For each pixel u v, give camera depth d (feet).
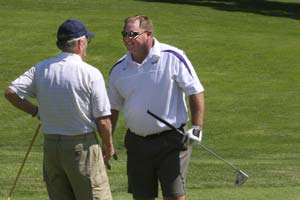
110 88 60.34
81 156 55.31
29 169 104.27
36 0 381.40
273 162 121.90
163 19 345.92
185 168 59.52
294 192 87.25
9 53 270.05
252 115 191.11
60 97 54.60
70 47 55.36
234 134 169.48
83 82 54.54
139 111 58.59
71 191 58.03
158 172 59.62
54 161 56.29
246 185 92.53
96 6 376.89
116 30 310.24
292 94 219.00
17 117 188.24
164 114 58.65
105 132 55.47
